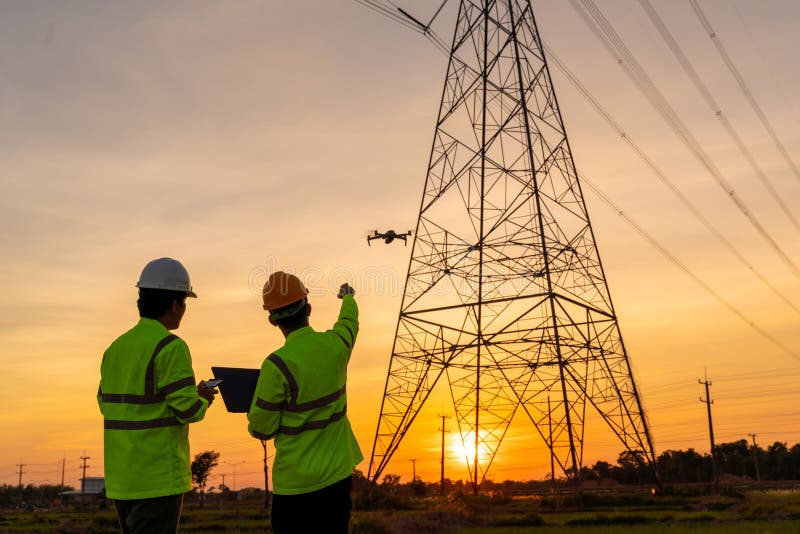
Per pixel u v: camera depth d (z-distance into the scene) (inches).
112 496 204.4
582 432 1910.7
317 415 201.3
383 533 1257.4
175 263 221.9
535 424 1769.2
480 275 1818.4
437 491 3513.8
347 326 215.2
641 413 1942.7
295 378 198.2
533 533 1295.5
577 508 1988.2
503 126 1814.7
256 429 198.7
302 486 198.5
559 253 1765.5
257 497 5511.8
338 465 202.4
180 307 220.2
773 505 1777.8
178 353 205.8
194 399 203.6
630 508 1990.7
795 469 5733.3
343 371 210.8
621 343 1889.8
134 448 202.5
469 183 1852.9
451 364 1889.8
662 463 6048.2
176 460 206.7
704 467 5964.6
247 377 217.0
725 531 1164.5
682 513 1739.7
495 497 2209.6
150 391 204.5
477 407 2023.9
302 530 199.6
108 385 209.2
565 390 1715.1
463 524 1536.7
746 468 5866.1
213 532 1429.6
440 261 1852.9
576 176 1907.0
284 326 208.7
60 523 2054.6
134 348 207.0
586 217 1903.3
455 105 1910.7
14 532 1684.3
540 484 4271.7
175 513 206.7
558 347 1706.4
